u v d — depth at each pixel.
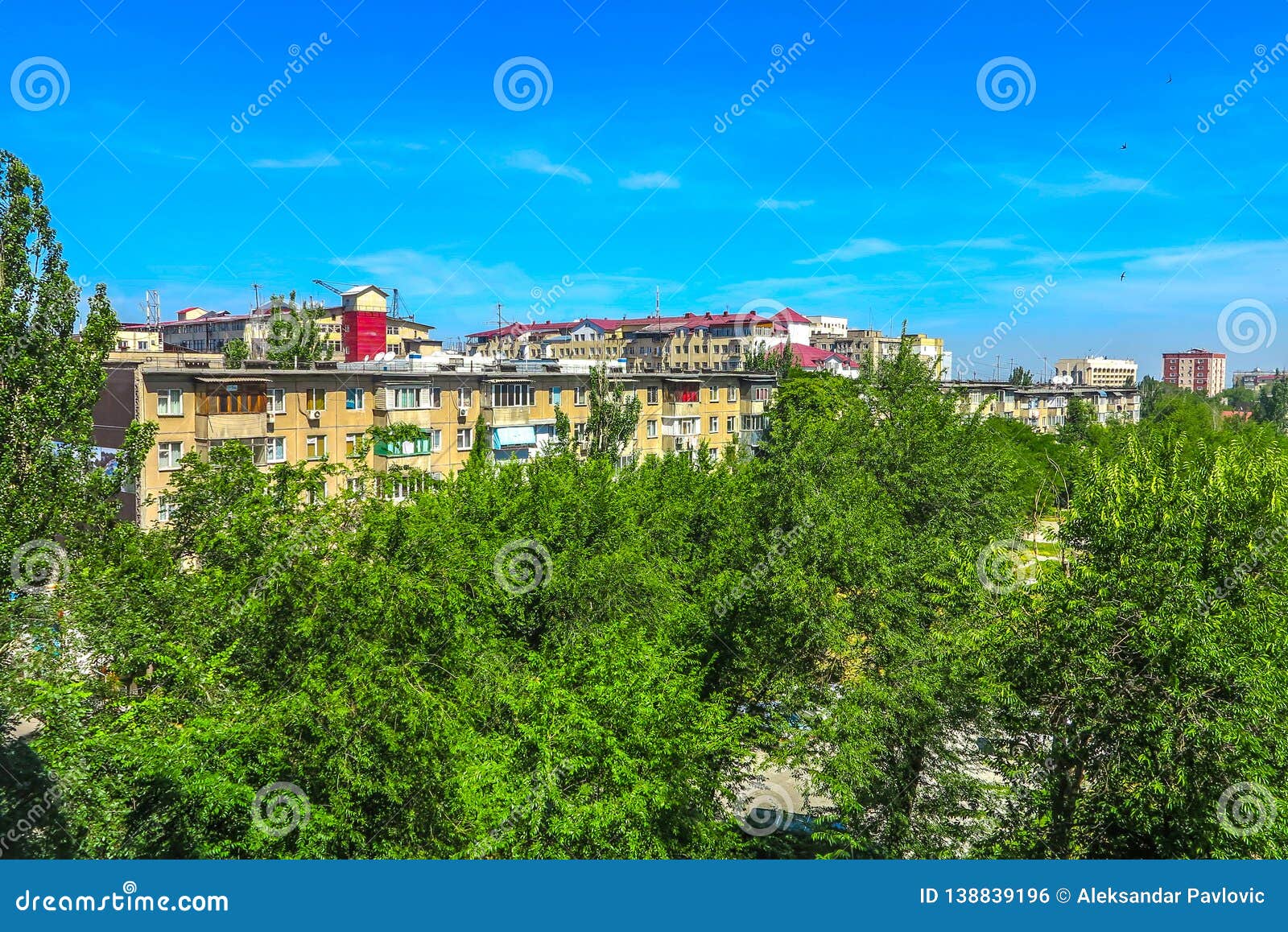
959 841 15.67
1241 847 12.59
